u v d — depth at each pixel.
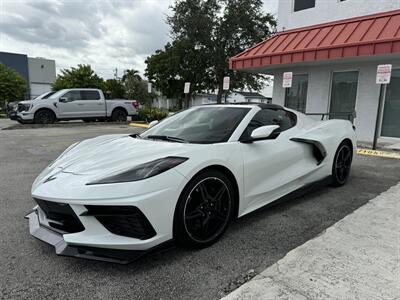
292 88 10.92
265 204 3.23
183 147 2.73
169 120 3.84
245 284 2.10
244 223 3.15
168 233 2.36
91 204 2.20
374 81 8.80
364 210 3.39
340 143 4.27
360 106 9.16
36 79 58.72
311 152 3.87
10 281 2.17
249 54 10.14
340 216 3.32
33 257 2.48
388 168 5.55
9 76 34.56
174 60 22.22
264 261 2.42
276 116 3.70
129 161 2.54
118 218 2.26
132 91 45.81
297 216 3.33
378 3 8.59
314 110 10.23
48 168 2.95
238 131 3.11
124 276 2.24
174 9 21.44
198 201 2.58
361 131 9.22
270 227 3.05
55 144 8.70
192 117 3.65
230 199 2.81
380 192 4.14
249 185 3.00
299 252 2.50
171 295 2.02
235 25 21.05
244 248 2.63
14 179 4.95
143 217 2.23
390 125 8.78
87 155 2.91
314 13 10.15
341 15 9.42
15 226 3.08
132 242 2.23
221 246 2.67
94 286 2.12
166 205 2.32
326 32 8.93
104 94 16.70
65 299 1.99
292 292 2.00
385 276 2.16
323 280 2.12
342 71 9.50
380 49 7.21
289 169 3.52
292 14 10.83
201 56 21.16
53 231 2.48
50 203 2.37
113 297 2.00
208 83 23.47
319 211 3.47
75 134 11.03
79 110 15.24
